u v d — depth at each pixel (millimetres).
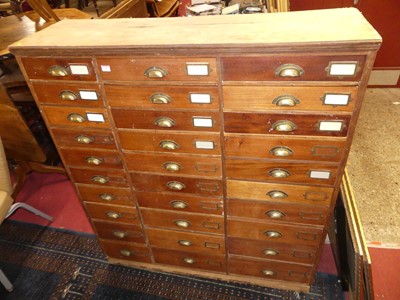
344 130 1215
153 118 1370
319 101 1159
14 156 2547
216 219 1692
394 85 3484
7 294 2062
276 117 1240
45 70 1329
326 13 1276
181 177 1562
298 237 1642
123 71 1256
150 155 1515
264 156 1375
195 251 1900
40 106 1466
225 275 1998
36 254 2297
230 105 1250
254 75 1149
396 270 1969
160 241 1919
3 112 2230
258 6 2898
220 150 1404
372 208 2344
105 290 2047
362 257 1465
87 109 1418
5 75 2295
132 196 1729
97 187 1743
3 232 2469
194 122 1334
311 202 1481
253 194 1530
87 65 1273
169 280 2066
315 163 1341
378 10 3057
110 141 1511
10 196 1978
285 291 1945
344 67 1064
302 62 1085
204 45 1107
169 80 1237
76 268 2186
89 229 2439
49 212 2605
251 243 1752
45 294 2053
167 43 1149
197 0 3477
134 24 1396
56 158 2898
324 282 1958
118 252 2086
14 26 2141
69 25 1451
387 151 2791
